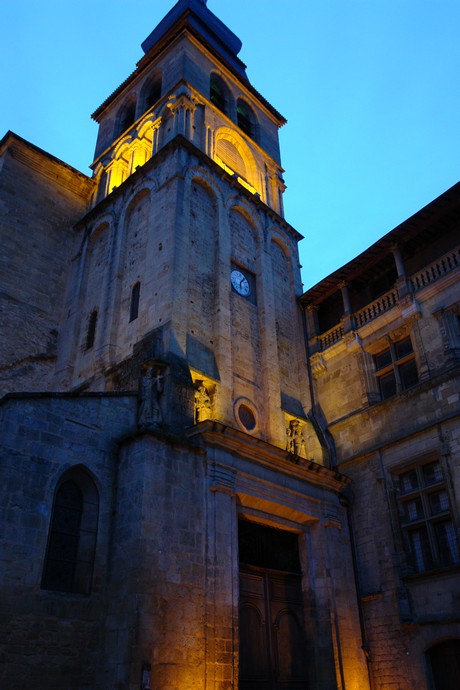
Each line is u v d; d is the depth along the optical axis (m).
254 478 18.64
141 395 17.92
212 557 16.28
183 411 18.03
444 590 17.67
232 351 21.75
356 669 18.52
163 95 27.80
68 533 15.19
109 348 21.66
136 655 13.53
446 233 22.86
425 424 19.77
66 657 13.72
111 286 23.39
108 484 16.25
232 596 16.38
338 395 23.36
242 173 28.94
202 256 22.59
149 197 24.39
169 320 19.67
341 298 26.03
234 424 20.08
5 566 13.45
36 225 26.11
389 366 21.97
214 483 17.25
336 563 19.89
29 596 13.62
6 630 12.98
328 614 18.97
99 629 14.50
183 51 28.42
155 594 14.52
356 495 21.30
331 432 22.94
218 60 30.53
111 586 14.88
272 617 18.45
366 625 19.41
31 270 25.19
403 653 18.11
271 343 23.36
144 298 21.44
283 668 18.02
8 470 14.28
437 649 17.64
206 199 24.25
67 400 16.23
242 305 23.44
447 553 18.31
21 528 14.04
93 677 13.96
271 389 22.20
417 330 21.16
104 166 29.33
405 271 22.39
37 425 15.29
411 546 19.38
